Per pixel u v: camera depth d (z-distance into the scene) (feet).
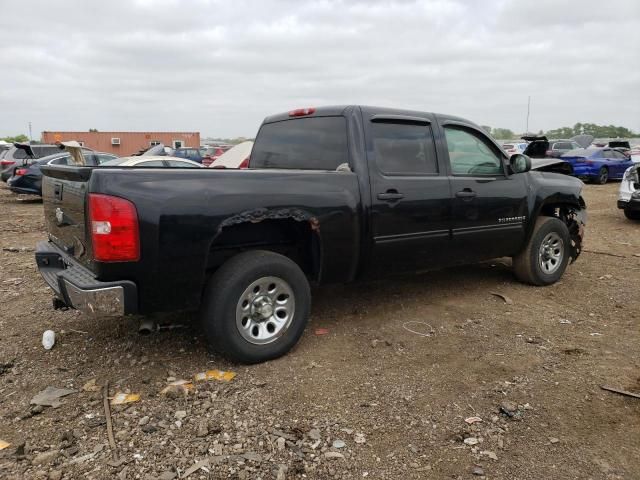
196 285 11.24
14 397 10.78
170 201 10.68
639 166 34.17
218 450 8.99
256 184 11.87
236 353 11.90
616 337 14.29
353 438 9.45
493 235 17.12
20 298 17.52
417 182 14.80
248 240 13.03
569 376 11.90
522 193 17.87
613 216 38.14
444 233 15.64
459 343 13.78
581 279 20.35
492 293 18.22
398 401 10.75
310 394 10.98
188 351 13.00
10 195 57.41
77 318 15.34
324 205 12.84
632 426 9.91
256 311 12.17
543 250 19.01
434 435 9.58
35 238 30.66
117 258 10.19
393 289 18.58
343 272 13.74
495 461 8.84
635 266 22.58
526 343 13.82
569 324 15.29
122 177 10.32
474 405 10.62
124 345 13.33
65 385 11.28
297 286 12.64
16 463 8.63
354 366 12.35
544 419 10.12
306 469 8.57
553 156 71.10
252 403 10.57
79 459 8.71
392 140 14.73
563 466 8.71
